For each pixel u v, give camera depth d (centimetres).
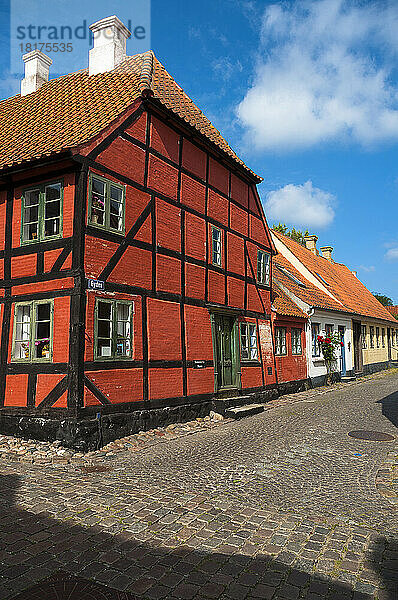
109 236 948
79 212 885
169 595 371
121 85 1150
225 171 1417
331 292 2473
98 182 935
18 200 969
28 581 386
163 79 1392
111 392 916
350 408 1381
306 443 921
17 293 945
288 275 2195
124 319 984
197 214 1255
